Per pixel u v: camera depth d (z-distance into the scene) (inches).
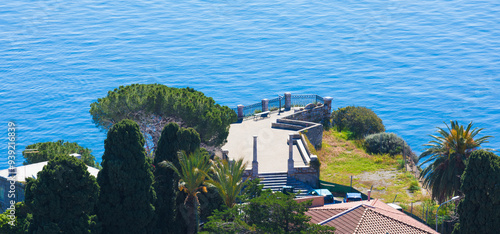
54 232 1898.4
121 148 2078.0
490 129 7815.0
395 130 7819.9
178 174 2201.0
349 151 3506.4
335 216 2054.6
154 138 2910.9
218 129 2837.1
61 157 1937.7
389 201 2839.6
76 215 1956.2
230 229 1834.4
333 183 2901.1
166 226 2279.8
